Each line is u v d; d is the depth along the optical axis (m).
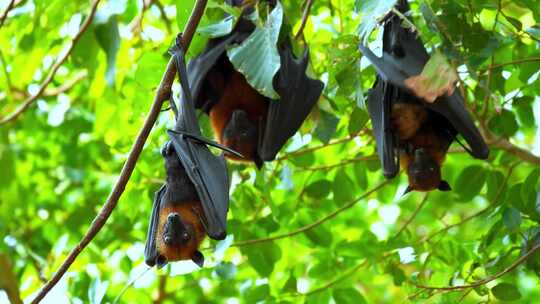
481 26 9.08
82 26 11.64
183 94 8.65
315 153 13.55
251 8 9.27
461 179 11.55
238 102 9.75
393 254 11.34
